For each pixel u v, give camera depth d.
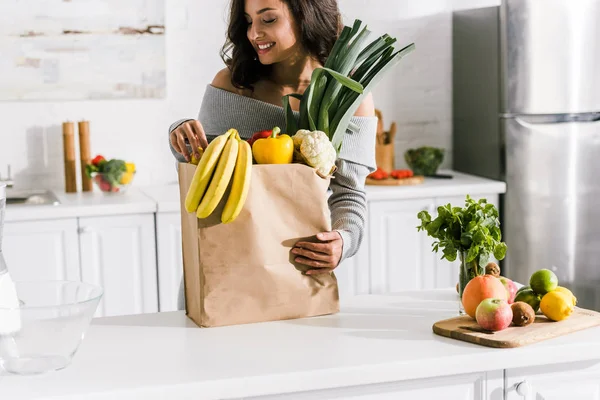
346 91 2.07
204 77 4.23
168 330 1.89
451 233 1.93
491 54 4.12
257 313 1.92
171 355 1.72
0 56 3.95
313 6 2.17
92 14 4.02
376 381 1.65
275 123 2.28
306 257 1.94
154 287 3.71
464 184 4.04
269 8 2.13
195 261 1.90
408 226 3.96
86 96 4.07
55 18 3.98
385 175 4.06
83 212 3.57
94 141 4.13
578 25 3.91
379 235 3.93
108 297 3.66
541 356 1.73
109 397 1.53
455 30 4.45
